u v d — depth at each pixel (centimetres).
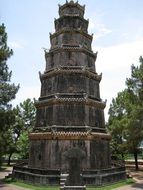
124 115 6056
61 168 3569
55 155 3631
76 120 3794
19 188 3269
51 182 3338
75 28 4416
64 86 3966
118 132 6034
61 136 3662
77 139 3678
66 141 3675
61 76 4009
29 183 3547
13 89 3881
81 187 2698
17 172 3909
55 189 3141
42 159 3731
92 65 4366
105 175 3494
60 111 3825
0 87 3791
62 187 2944
